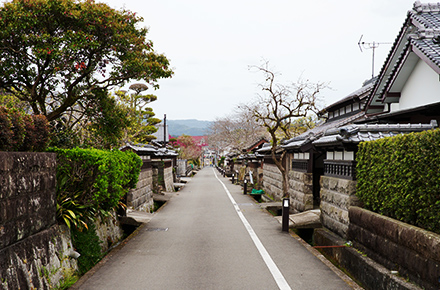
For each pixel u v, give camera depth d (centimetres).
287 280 577
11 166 463
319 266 659
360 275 652
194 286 554
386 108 1223
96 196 720
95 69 1027
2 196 439
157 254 758
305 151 1309
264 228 1066
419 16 994
